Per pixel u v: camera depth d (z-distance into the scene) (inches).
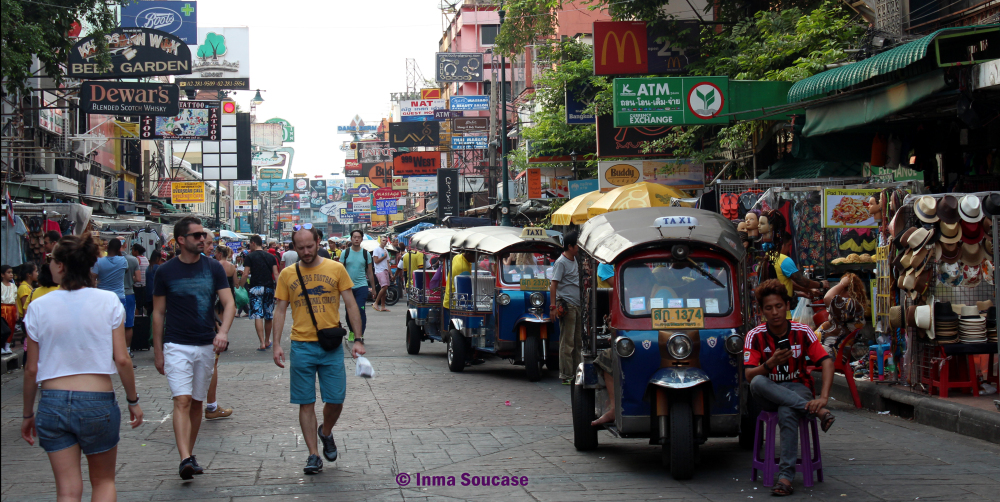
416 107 1980.8
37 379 185.3
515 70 1839.3
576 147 1011.9
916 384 351.3
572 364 398.3
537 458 276.5
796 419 230.7
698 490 233.9
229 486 238.1
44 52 567.5
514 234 479.2
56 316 185.2
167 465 263.6
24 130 842.8
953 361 343.3
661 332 250.5
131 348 569.3
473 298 476.1
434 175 1626.5
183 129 1230.3
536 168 1019.3
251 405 374.6
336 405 262.5
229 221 3545.8
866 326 398.9
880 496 225.5
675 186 674.2
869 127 473.7
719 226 269.1
